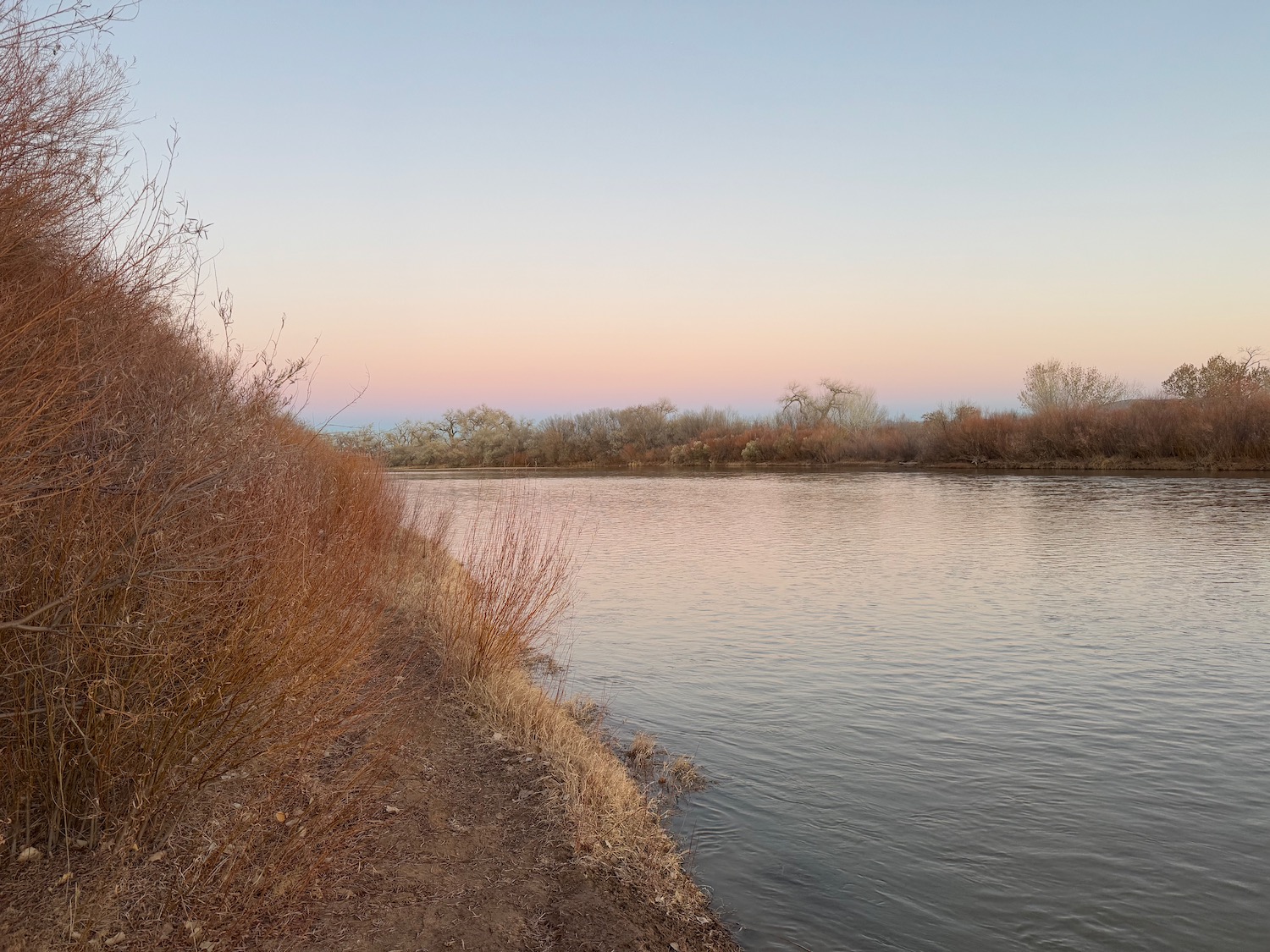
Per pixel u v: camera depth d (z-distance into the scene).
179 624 4.64
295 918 4.42
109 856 4.37
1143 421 57.12
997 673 11.47
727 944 5.15
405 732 7.37
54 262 4.28
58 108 4.20
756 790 7.65
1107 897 5.85
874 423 89.94
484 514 31.77
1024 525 28.64
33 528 4.21
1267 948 5.26
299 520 6.01
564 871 5.52
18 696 4.34
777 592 17.61
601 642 13.34
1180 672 11.36
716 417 99.88
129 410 4.58
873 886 5.97
